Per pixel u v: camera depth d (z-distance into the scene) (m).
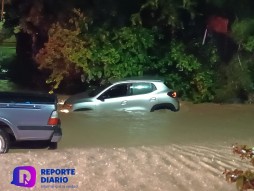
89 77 20.20
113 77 20.08
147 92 16.19
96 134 12.89
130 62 20.42
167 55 20.89
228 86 20.25
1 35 24.89
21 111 10.45
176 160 9.94
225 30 21.30
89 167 9.27
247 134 13.20
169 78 20.72
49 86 22.83
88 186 8.23
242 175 4.72
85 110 15.73
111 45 20.42
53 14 21.03
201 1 21.08
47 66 20.59
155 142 11.95
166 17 20.45
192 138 12.52
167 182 8.51
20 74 27.44
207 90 20.20
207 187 8.28
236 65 20.44
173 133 13.26
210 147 11.33
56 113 10.68
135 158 10.03
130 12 21.27
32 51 26.09
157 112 16.16
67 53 20.06
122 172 9.02
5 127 10.45
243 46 20.42
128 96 16.03
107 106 15.77
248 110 17.91
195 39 21.52
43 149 11.02
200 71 20.48
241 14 20.48
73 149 10.92
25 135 10.51
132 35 20.47
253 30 20.31
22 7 21.38
